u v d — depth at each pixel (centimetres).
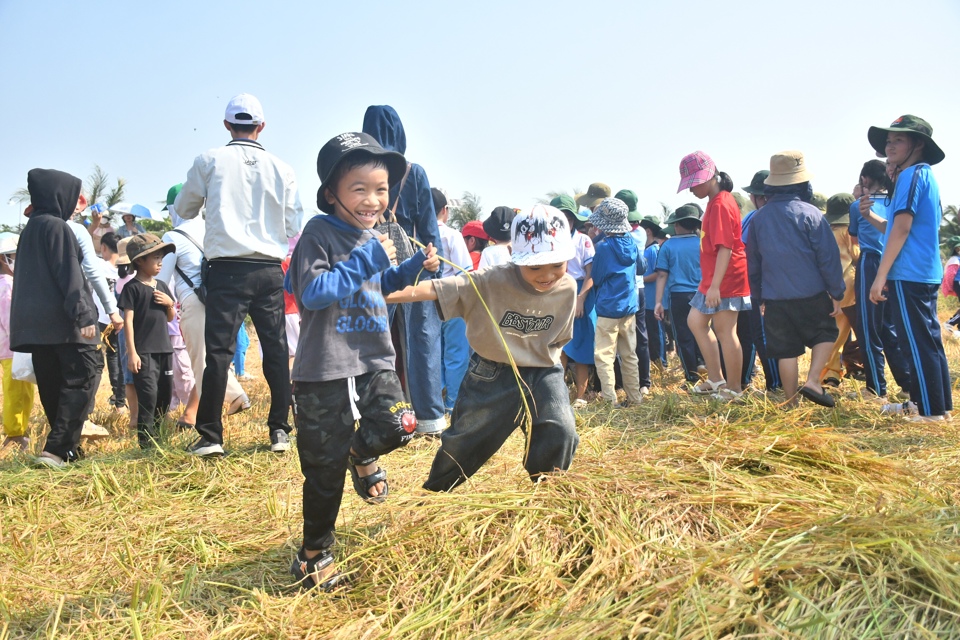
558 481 344
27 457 527
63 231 532
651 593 262
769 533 308
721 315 703
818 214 639
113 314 593
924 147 606
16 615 302
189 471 488
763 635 235
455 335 669
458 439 359
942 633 242
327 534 313
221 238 512
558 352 363
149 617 289
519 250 334
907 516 295
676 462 398
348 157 303
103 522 411
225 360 518
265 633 281
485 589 284
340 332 304
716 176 701
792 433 432
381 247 292
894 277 592
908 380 679
